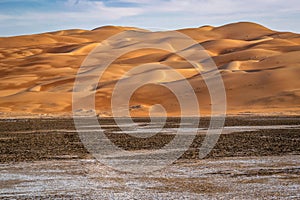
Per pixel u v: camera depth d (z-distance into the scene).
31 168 24.17
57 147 32.62
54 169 23.89
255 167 23.73
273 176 21.48
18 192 19.05
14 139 38.34
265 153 28.38
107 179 21.47
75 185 20.27
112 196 18.34
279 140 35.00
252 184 19.94
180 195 18.38
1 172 23.17
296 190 18.84
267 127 46.22
